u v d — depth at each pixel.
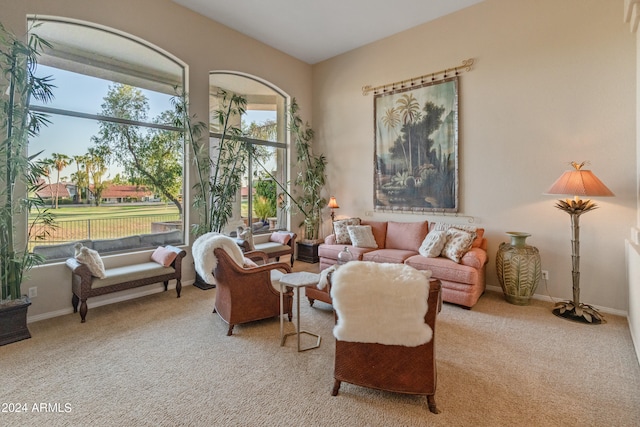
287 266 3.23
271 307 3.14
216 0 4.32
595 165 3.55
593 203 3.41
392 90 5.20
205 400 2.00
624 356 2.53
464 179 4.50
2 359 2.49
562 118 3.74
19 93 3.02
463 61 4.45
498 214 4.22
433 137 4.75
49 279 3.37
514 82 4.05
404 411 1.89
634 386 2.14
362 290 1.85
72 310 3.51
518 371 2.32
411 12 4.55
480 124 4.33
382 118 5.34
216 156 5.07
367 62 5.55
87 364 2.42
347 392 2.07
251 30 5.11
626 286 3.38
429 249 4.01
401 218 5.20
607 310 3.51
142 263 4.08
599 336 2.89
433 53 4.75
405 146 5.07
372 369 1.94
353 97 5.78
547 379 2.22
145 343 2.77
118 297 3.87
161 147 4.43
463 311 3.52
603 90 3.49
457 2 4.30
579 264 3.58
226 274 2.91
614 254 3.46
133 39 4.05
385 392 2.07
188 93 4.54
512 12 4.04
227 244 2.99
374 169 5.47
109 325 3.16
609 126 3.46
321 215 6.34
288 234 5.68
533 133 3.93
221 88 5.20
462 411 1.89
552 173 3.82
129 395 2.05
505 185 4.16
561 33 3.72
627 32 3.35
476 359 2.50
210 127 5.04
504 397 2.02
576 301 3.39
